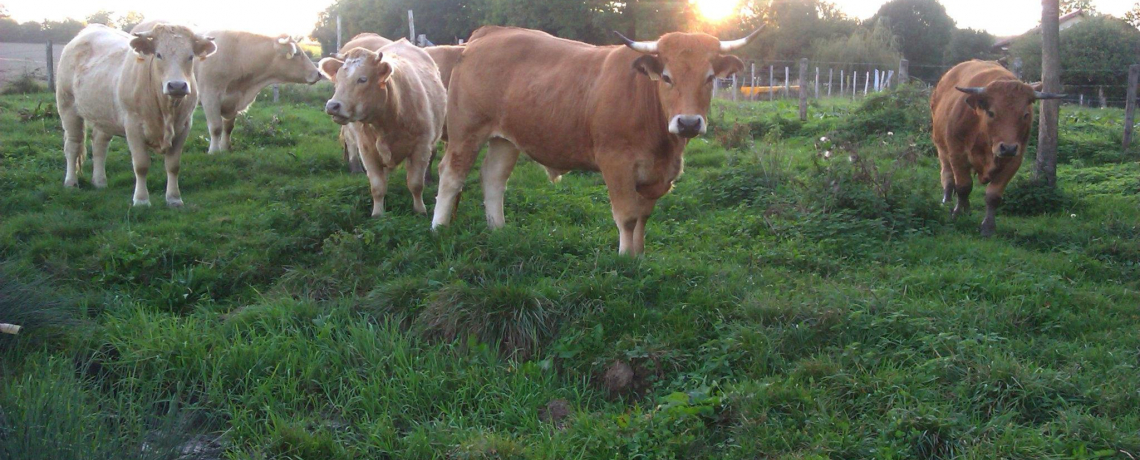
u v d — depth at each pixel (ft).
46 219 25.45
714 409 14.80
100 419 14.17
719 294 18.61
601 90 20.42
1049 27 30.55
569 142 21.44
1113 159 39.86
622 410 15.62
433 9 142.00
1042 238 25.35
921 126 43.09
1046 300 18.79
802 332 16.85
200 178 31.86
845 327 17.06
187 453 14.21
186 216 26.71
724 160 36.78
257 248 22.79
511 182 31.83
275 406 15.79
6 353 16.62
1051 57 30.63
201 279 21.27
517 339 17.80
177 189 28.68
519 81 22.18
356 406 15.98
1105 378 15.25
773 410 14.67
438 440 14.71
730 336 16.84
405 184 28.89
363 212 25.96
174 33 26.25
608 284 18.61
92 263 21.97
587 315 17.83
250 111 48.49
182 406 15.84
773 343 16.63
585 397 16.35
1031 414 14.30
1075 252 23.35
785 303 17.83
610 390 16.48
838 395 14.89
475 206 26.53
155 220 26.32
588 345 17.25
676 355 16.49
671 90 18.94
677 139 20.45
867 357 15.93
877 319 17.10
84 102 28.99
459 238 21.80
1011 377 14.75
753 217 25.82
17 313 17.30
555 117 21.38
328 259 21.65
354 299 19.40
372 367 16.76
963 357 15.58
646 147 20.21
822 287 19.22
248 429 15.02
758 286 19.51
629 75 20.08
